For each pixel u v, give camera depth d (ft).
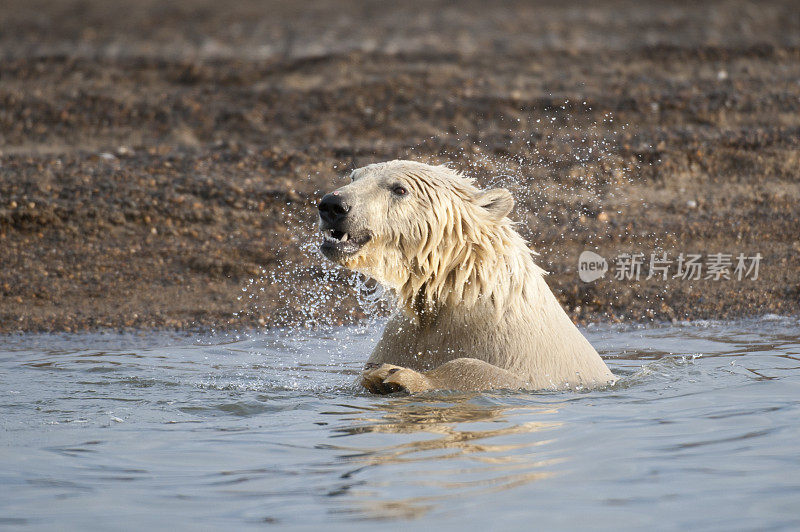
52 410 72.79
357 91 210.18
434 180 78.84
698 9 294.66
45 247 148.15
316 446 60.23
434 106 200.64
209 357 101.65
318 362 99.25
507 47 246.68
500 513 46.75
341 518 46.73
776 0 306.55
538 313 79.82
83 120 199.82
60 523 47.01
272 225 156.56
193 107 205.26
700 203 165.68
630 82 214.28
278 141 190.19
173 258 146.41
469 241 78.38
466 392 73.20
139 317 125.90
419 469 54.29
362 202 75.87
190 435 64.18
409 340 81.10
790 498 48.37
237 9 328.29
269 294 134.72
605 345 108.47
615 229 155.22
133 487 52.60
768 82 213.05
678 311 127.65
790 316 123.13
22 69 229.25
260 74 223.92
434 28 278.05
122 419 69.62
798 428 62.28
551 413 67.92
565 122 193.06
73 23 297.94
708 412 67.82
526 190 166.09
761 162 178.29
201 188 166.71
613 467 54.03
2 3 339.77
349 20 298.15
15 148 186.91
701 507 47.32
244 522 46.73
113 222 155.74
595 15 292.61
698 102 201.05
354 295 134.51
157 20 304.30
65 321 123.75
